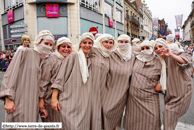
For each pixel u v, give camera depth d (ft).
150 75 8.11
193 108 13.51
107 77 8.66
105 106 8.46
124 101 8.78
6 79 6.24
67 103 7.15
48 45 6.97
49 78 7.47
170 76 7.91
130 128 8.83
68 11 44.21
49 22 44.39
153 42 8.08
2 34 60.03
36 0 42.86
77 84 7.25
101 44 8.32
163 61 8.08
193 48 46.70
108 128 8.63
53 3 43.39
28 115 6.54
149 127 8.25
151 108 8.20
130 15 89.40
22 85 6.49
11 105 6.26
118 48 8.66
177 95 7.88
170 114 7.89
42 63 7.27
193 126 10.38
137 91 8.23
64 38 7.99
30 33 44.01
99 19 55.67
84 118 7.32
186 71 7.98
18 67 6.41
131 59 8.77
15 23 51.26
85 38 7.37
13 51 39.45
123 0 76.64
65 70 7.27
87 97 7.54
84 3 47.98
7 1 55.36
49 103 7.57
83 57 7.47
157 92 8.40
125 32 81.82
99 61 8.14
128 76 8.41
